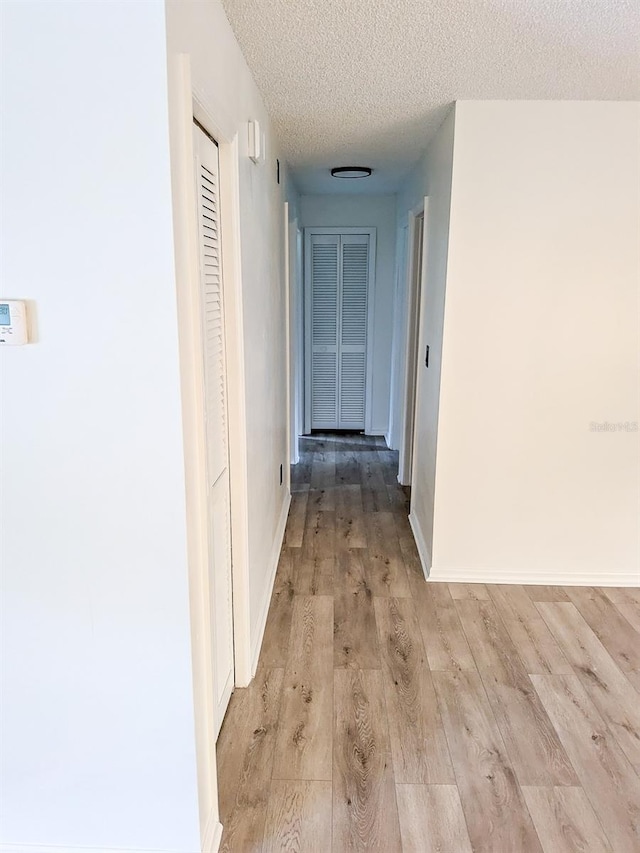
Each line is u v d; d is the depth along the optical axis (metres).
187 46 1.23
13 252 1.18
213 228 1.70
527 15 1.65
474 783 1.73
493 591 2.84
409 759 1.81
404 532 3.55
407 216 4.23
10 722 1.40
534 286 2.63
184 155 1.21
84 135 1.13
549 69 2.06
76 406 1.24
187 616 1.33
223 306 1.83
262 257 2.47
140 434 1.25
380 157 3.52
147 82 1.10
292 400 4.77
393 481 4.47
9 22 1.09
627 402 2.73
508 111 2.45
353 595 2.79
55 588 1.33
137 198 1.15
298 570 3.05
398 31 1.76
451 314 2.67
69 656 1.36
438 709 2.03
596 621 2.59
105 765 1.42
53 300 1.20
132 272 1.18
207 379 1.64
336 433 5.79
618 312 2.65
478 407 2.76
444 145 2.71
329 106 2.50
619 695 2.11
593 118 2.46
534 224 2.57
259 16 1.64
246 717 1.99
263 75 2.12
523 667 2.26
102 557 1.31
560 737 1.91
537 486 2.83
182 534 1.29
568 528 2.87
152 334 1.20
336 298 5.42
